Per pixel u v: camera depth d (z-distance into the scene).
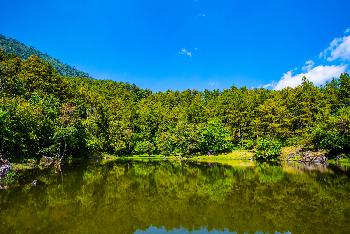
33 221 29.70
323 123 86.69
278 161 84.56
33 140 65.44
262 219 31.75
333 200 38.53
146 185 49.66
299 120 110.88
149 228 29.36
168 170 68.25
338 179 52.66
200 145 99.38
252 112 116.75
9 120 58.22
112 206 36.44
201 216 33.12
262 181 52.50
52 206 34.91
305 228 28.72
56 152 72.50
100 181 51.47
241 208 35.94
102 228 28.77
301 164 76.75
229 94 154.75
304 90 122.12
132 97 170.12
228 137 103.75
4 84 79.25
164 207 36.50
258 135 108.38
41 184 45.94
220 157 95.06
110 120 110.50
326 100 114.00
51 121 69.44
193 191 45.28
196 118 125.94
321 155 81.06
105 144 103.38
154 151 109.69
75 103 101.00
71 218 31.20
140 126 117.81
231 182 52.28
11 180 46.59
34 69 94.88
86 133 87.69
